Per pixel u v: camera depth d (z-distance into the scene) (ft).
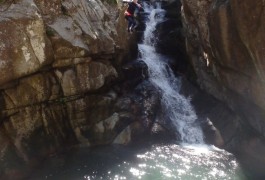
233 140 30.42
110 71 31.71
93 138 30.27
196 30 33.47
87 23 29.78
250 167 27.02
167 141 31.45
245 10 23.21
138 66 36.58
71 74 28.32
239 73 27.22
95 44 29.66
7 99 24.56
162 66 39.40
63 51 26.99
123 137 30.71
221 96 32.63
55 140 28.09
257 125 28.22
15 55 23.41
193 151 29.71
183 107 35.14
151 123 32.48
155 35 43.68
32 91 25.88
